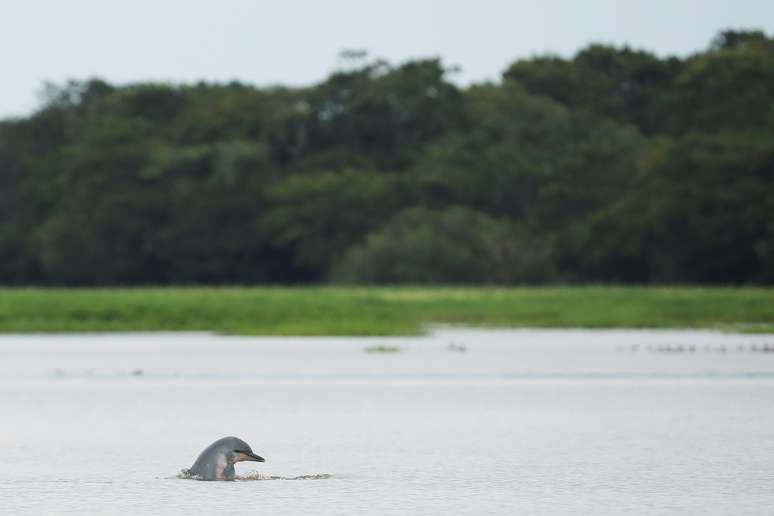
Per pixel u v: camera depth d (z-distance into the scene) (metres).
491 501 42.62
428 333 168.38
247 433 63.31
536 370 105.31
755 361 114.19
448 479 47.78
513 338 156.62
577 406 76.56
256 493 44.12
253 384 93.25
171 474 49.34
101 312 188.75
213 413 73.44
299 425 66.81
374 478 48.09
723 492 44.31
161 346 142.62
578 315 195.12
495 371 104.25
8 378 99.44
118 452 56.12
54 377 100.31
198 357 122.94
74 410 75.38
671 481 47.00
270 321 185.75
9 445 58.69
